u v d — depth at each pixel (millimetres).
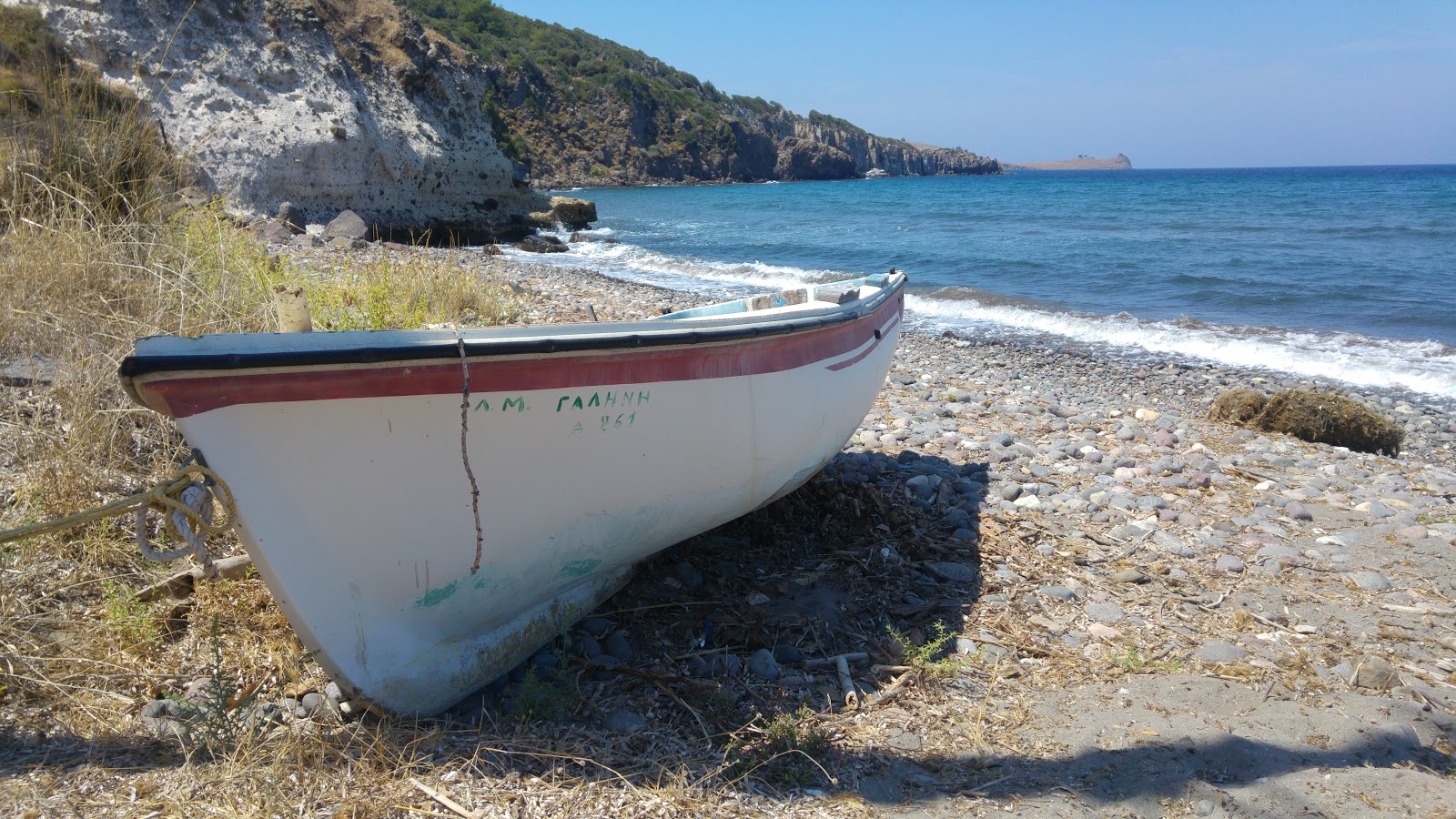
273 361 2459
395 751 2832
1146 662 3795
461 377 2785
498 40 110750
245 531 2629
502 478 3039
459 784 2707
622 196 75750
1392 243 27125
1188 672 3711
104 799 2467
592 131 111562
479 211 30484
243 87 23031
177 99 21406
